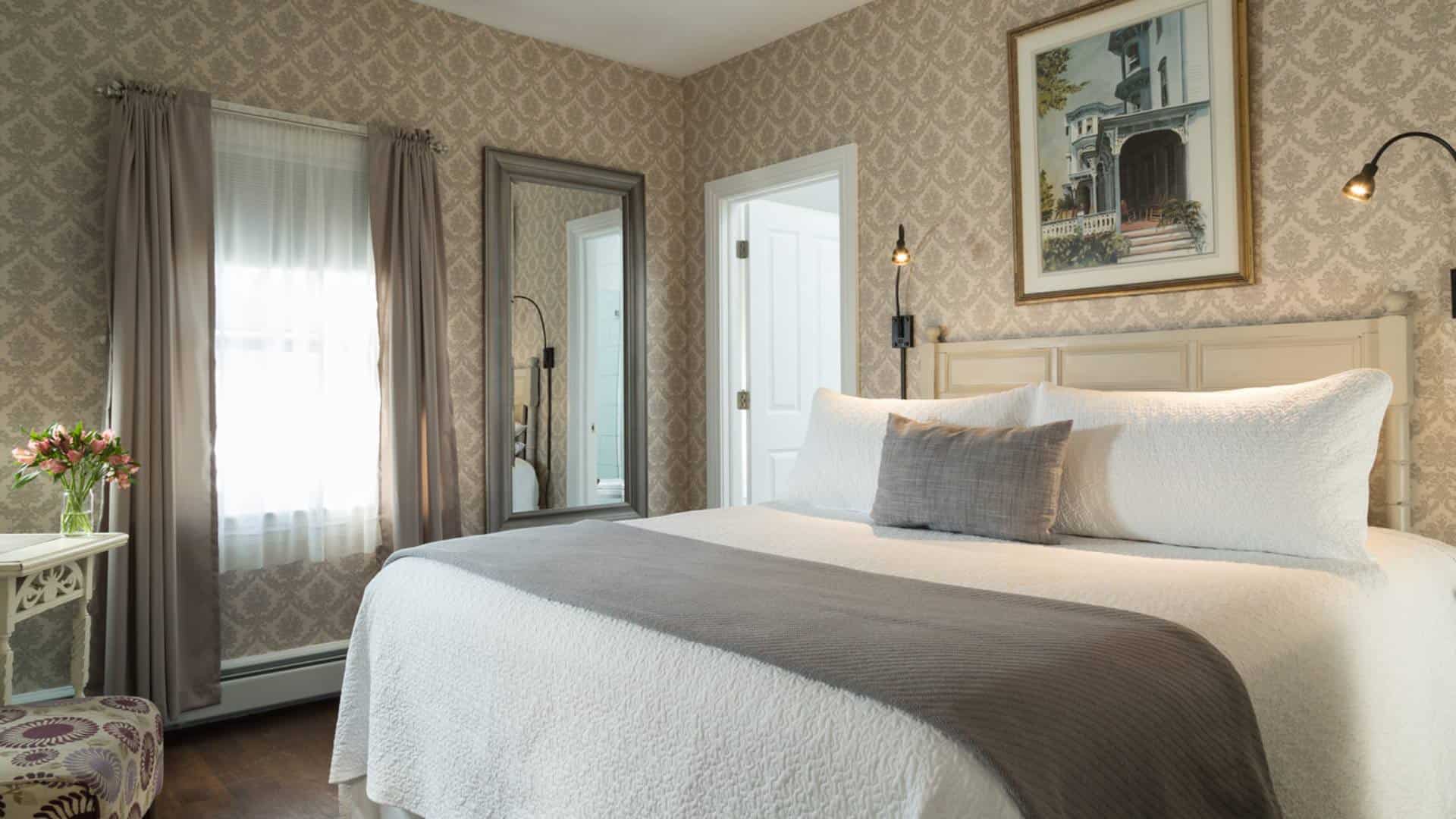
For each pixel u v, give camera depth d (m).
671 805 1.41
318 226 3.33
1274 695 1.50
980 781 1.08
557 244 4.08
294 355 3.28
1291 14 2.61
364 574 3.53
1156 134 2.85
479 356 3.83
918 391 3.54
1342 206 2.52
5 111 2.79
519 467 3.95
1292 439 2.10
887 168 3.63
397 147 3.48
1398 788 1.82
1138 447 2.33
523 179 3.96
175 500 2.96
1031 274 3.17
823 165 3.87
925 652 1.32
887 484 2.65
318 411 3.32
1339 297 2.52
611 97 4.28
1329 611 1.75
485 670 1.84
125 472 2.62
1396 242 2.42
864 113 3.71
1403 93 2.41
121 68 2.97
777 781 1.26
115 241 2.86
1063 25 3.06
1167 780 1.21
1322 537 2.02
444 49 3.72
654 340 4.43
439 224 3.61
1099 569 1.94
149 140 2.92
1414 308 2.40
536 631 1.76
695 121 4.48
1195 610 1.60
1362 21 2.48
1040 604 1.60
